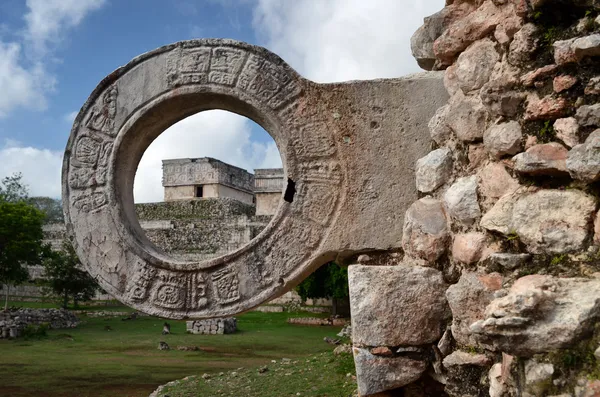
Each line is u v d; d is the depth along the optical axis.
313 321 25.91
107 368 13.82
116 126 4.42
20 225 24.97
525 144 3.06
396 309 3.66
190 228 35.88
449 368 3.40
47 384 11.69
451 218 3.63
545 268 2.78
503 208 3.09
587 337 2.38
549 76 2.96
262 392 9.22
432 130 3.95
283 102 4.22
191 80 4.32
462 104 3.62
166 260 4.31
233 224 35.25
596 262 2.59
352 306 3.73
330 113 4.17
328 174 4.14
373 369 3.63
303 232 4.14
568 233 2.73
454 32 3.78
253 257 4.20
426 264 3.74
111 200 4.40
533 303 2.47
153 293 4.29
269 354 16.44
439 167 3.78
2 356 15.77
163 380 12.19
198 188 41.53
